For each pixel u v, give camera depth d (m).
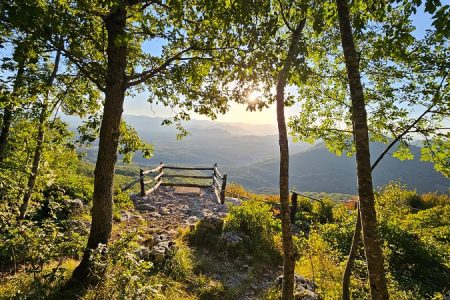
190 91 7.35
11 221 6.26
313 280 7.57
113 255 5.27
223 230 9.78
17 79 5.98
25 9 4.18
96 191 6.39
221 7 4.29
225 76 6.04
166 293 6.28
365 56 6.18
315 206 16.12
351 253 5.85
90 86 8.28
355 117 3.31
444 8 2.90
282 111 4.86
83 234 8.06
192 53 6.96
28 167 8.02
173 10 5.63
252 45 4.43
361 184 3.22
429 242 11.05
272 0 4.75
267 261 9.20
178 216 12.43
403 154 6.41
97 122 7.23
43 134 8.27
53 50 5.50
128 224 10.43
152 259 7.38
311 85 7.30
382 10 4.19
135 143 8.07
